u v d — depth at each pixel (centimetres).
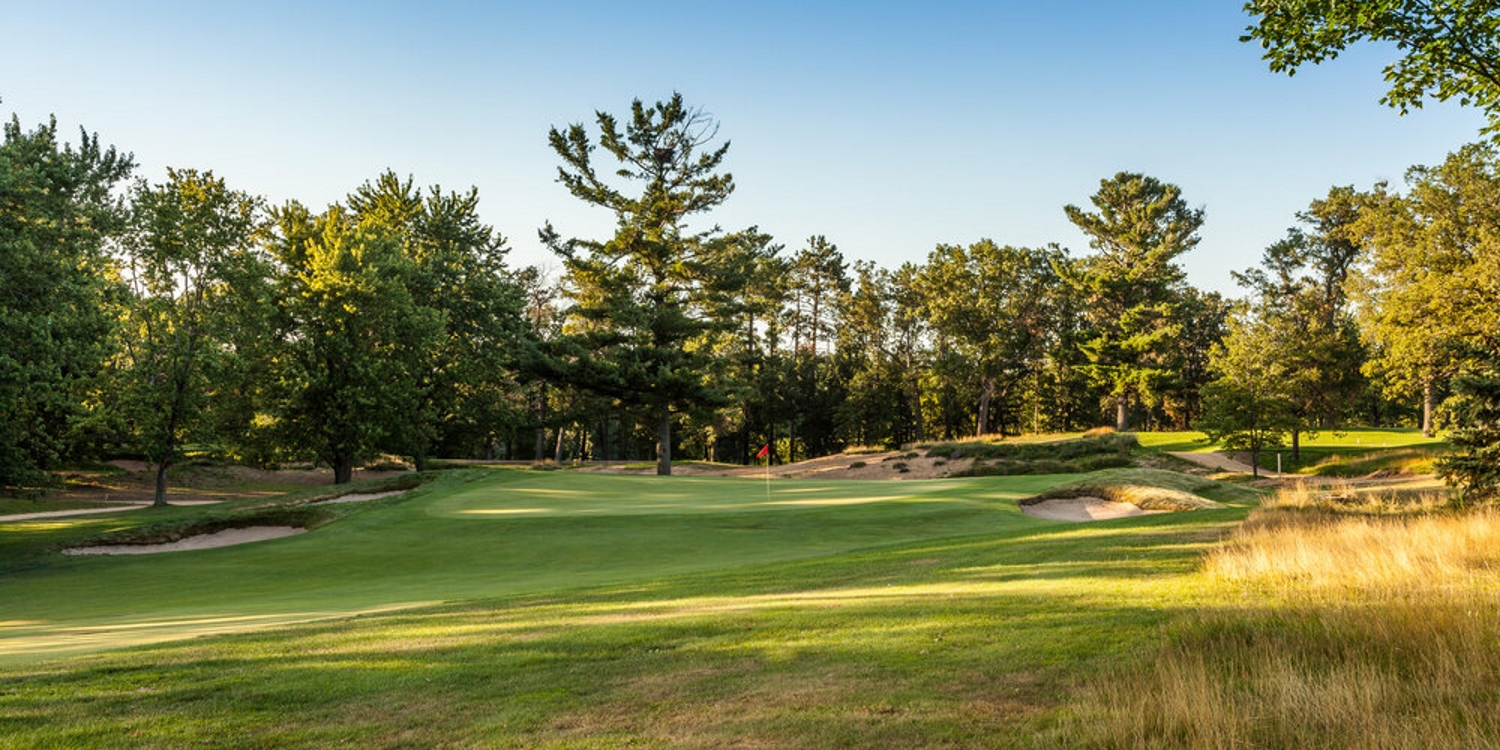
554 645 752
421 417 3866
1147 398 5966
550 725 524
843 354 7788
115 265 3572
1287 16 1253
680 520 2139
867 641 689
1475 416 1415
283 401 3634
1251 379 3938
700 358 4766
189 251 3238
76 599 1561
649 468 5784
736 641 725
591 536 1992
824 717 505
